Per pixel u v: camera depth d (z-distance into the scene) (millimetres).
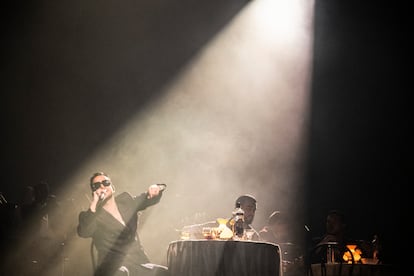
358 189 9297
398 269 5523
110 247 4836
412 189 8992
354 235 9133
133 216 5039
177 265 4676
